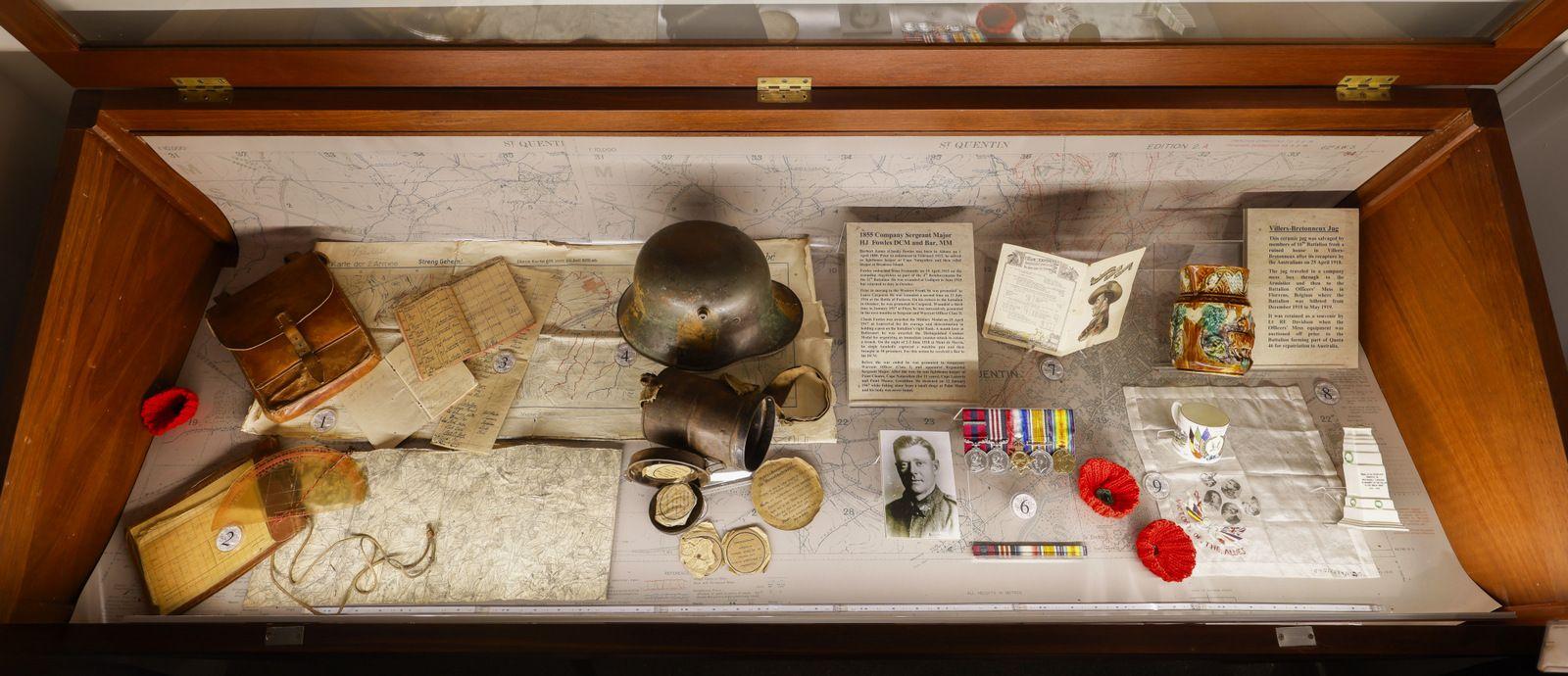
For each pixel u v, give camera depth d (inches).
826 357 80.8
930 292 80.6
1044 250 88.1
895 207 83.4
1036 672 88.1
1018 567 70.6
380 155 73.7
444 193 79.7
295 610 67.0
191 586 67.4
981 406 79.4
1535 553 65.4
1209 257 86.9
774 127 70.4
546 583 68.4
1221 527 73.3
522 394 78.5
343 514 71.3
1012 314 80.4
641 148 73.1
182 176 75.4
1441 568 71.8
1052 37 66.0
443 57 65.2
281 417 74.8
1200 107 68.4
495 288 83.0
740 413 65.6
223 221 83.0
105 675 59.8
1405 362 78.3
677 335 71.4
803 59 66.0
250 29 63.4
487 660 84.8
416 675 82.3
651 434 70.4
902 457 75.6
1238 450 78.0
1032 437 75.7
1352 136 72.6
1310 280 82.5
